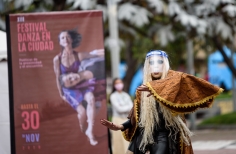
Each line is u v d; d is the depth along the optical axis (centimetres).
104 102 1066
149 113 795
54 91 1066
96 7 1959
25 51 1064
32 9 1942
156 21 2295
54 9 1938
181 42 2739
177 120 789
